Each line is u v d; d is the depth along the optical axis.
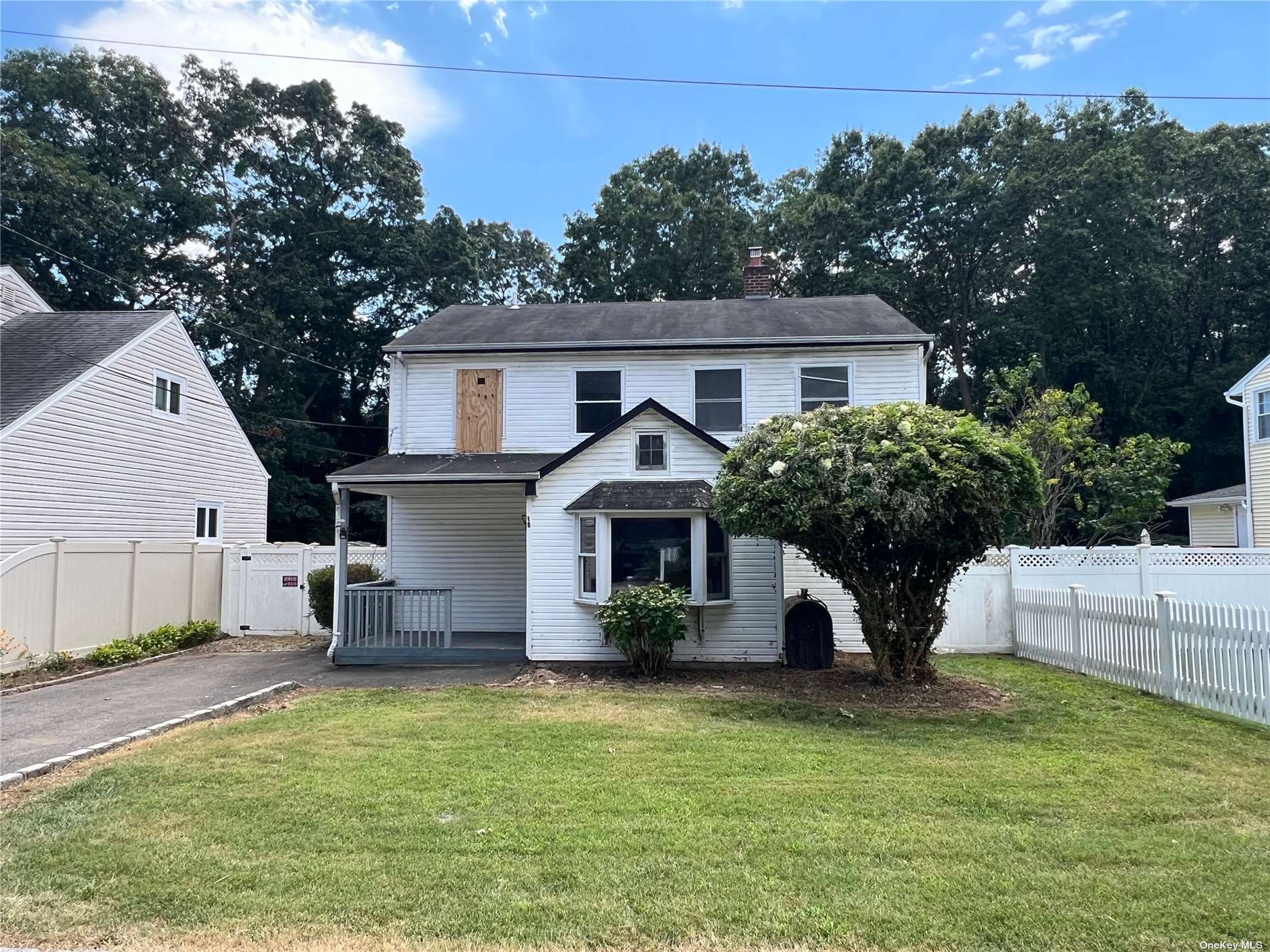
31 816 4.84
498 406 14.49
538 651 11.35
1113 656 9.60
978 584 12.71
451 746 6.50
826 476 8.33
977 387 34.09
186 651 13.59
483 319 16.62
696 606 10.82
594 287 35.22
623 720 7.55
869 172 33.62
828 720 7.63
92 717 8.13
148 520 16.42
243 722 7.49
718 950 3.23
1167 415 34.75
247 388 33.81
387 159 35.94
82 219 26.55
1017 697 8.70
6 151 25.22
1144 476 19.42
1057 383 32.81
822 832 4.49
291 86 34.03
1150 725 7.32
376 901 3.67
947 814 4.82
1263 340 33.94
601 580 10.97
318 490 32.50
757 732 7.05
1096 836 4.45
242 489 20.53
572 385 14.43
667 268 34.09
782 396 14.13
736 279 33.91
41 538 13.35
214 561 15.54
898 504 8.10
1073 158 31.44
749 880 3.85
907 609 9.49
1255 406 21.31
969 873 3.93
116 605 13.02
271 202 34.59
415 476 11.52
